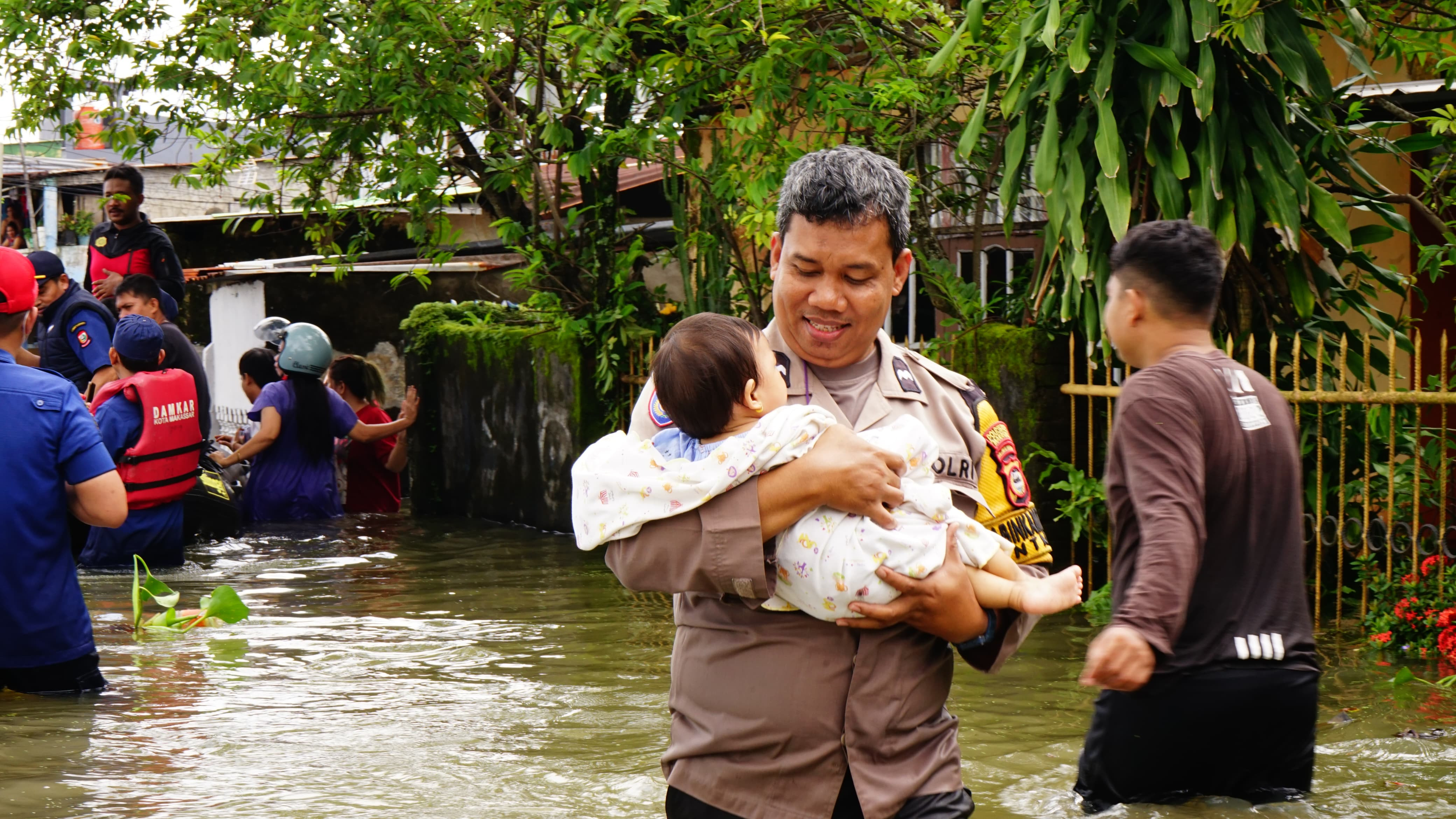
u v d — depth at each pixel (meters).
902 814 2.62
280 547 9.90
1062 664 5.89
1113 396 7.02
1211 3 6.14
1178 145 6.34
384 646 6.50
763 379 2.64
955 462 2.82
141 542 8.66
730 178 9.27
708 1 8.92
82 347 9.44
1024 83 6.98
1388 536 6.39
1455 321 9.18
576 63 9.39
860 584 2.52
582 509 2.65
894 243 2.72
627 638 6.68
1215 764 3.55
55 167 22.86
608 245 10.64
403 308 15.12
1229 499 3.49
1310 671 3.51
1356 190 7.33
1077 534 7.23
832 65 9.93
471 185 14.35
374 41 9.79
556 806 4.02
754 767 2.63
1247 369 3.65
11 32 11.34
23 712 5.16
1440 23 7.89
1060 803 3.85
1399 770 4.16
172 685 5.65
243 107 11.14
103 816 3.91
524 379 11.15
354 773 4.37
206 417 10.19
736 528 2.50
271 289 14.71
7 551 5.27
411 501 12.46
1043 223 10.36
